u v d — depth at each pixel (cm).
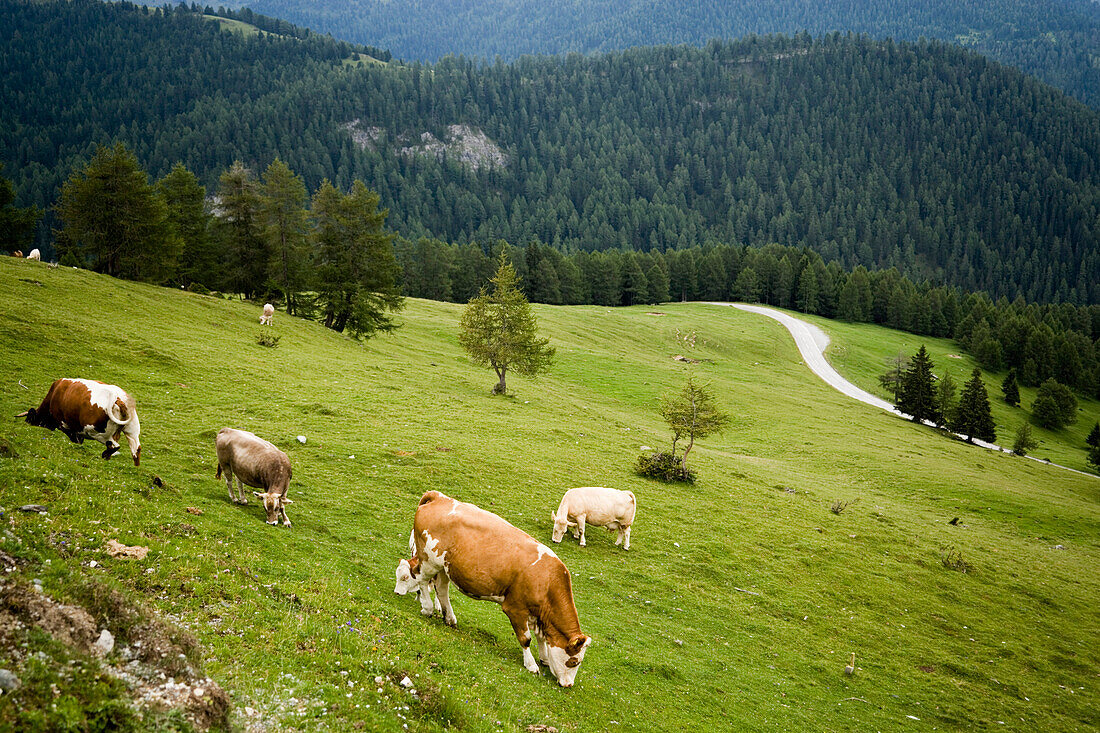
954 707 1875
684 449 4447
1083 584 3116
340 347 5272
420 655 1106
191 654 801
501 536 1243
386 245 5956
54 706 579
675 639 1805
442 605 1338
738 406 7006
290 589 1206
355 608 1210
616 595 2003
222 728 700
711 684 1617
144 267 5228
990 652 2258
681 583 2227
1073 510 4694
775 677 1788
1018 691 2038
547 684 1222
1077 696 2077
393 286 6100
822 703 1722
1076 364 14350
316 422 2902
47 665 621
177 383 2983
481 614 1519
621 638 1697
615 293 15262
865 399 9594
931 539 3338
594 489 2381
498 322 4925
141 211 5059
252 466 1619
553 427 4016
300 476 2173
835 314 17062
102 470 1551
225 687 784
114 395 1500
